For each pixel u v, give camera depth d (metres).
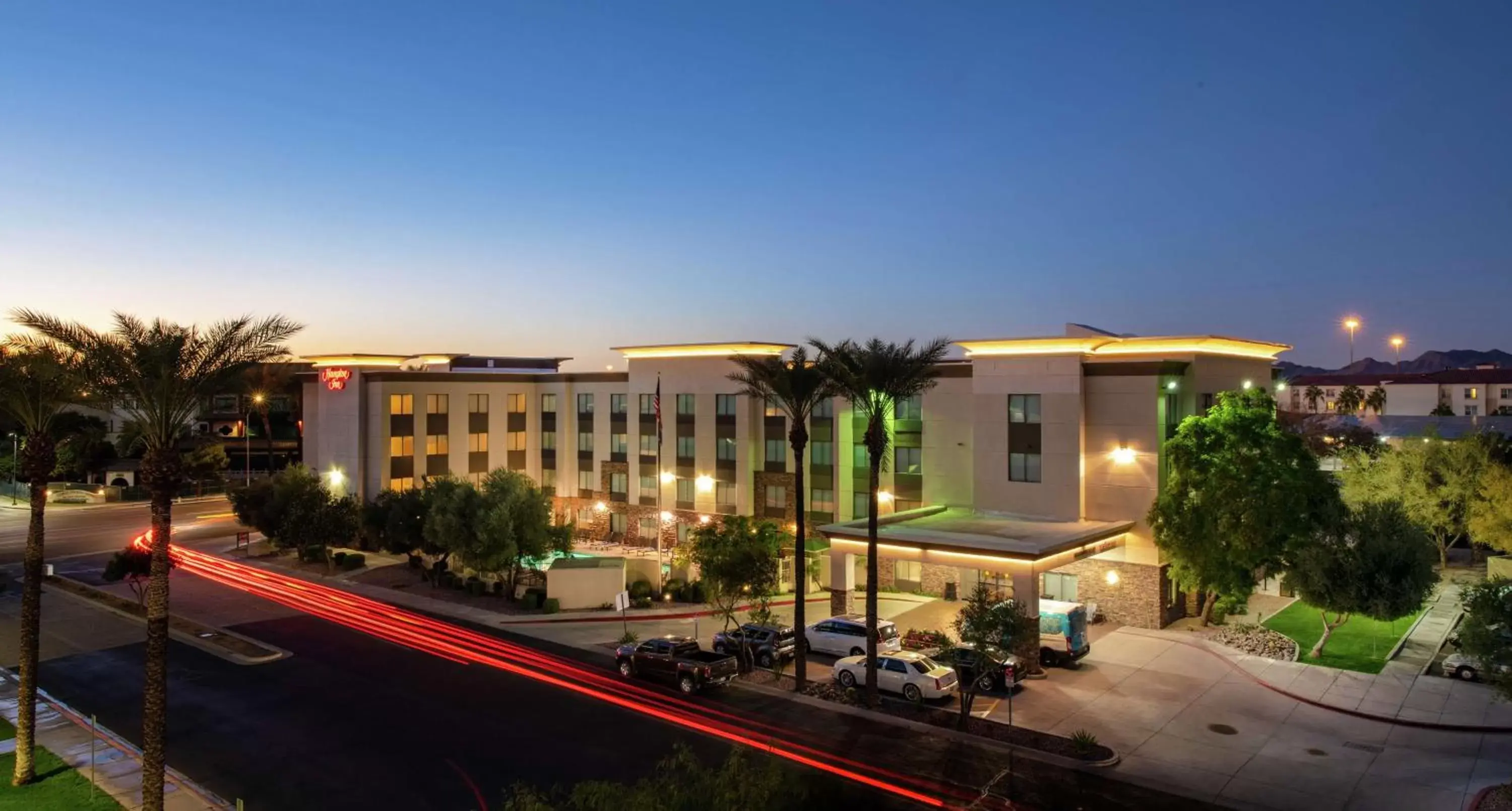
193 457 93.25
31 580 23.66
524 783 22.88
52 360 23.19
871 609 29.41
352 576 53.69
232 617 43.16
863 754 25.30
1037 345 41.84
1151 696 30.11
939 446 47.25
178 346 19.80
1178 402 42.03
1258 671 32.41
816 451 53.91
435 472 65.62
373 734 27.08
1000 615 26.70
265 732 27.27
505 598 47.59
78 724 28.11
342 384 64.56
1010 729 27.05
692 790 12.58
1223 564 36.56
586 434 67.94
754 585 34.66
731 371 57.50
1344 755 24.75
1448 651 34.16
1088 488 41.28
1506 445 51.25
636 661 32.97
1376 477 50.62
